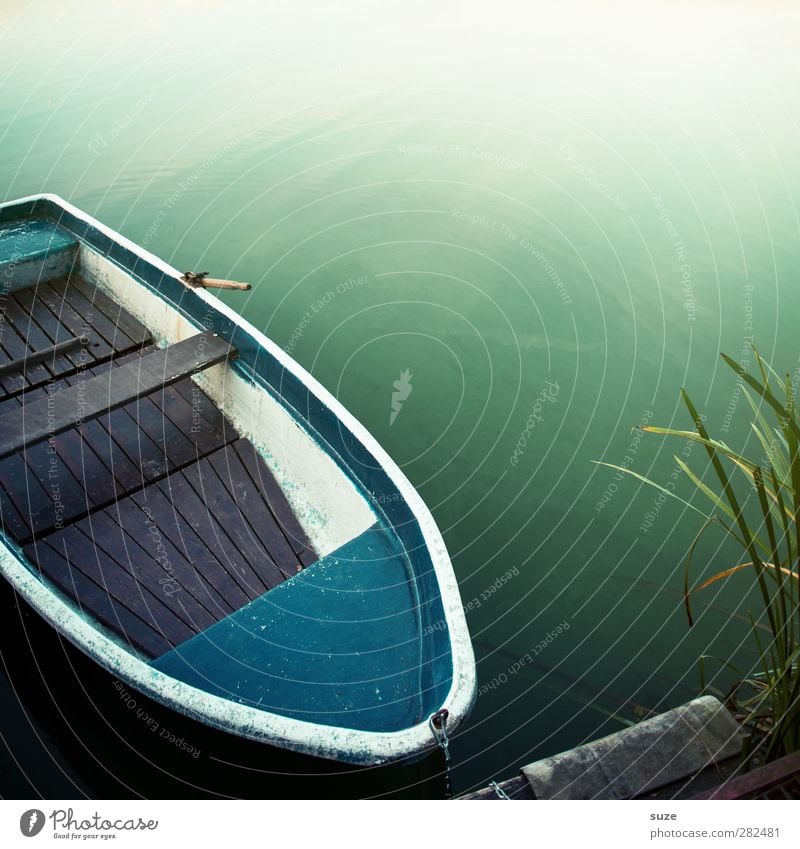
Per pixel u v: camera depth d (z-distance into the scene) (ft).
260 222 19.47
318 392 11.04
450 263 17.84
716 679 10.06
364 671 8.39
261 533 10.96
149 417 12.33
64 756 9.34
